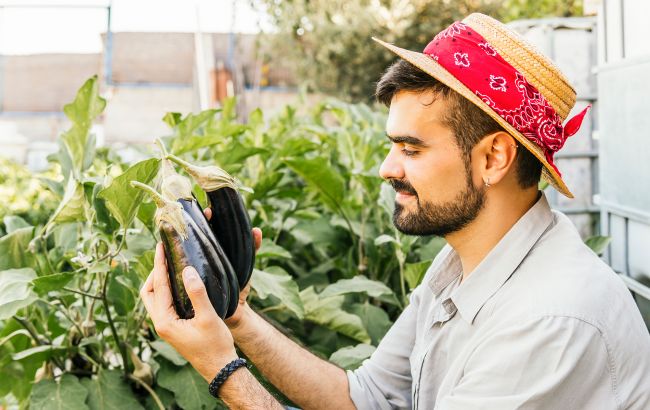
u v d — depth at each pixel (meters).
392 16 11.83
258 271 1.93
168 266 1.27
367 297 2.51
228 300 1.30
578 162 3.77
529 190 1.43
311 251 2.85
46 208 3.08
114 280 1.98
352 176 2.79
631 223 2.42
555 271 1.35
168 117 2.60
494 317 1.37
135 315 1.99
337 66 12.09
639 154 2.29
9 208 3.25
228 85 11.90
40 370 1.97
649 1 2.32
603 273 1.34
